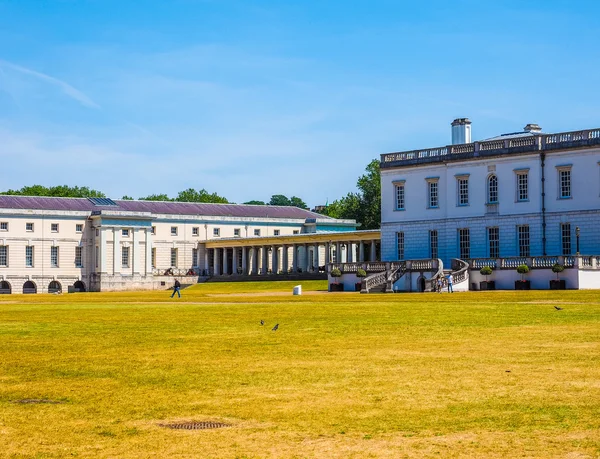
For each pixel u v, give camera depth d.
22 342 34.12
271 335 35.97
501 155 102.19
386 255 112.69
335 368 25.36
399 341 32.41
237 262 174.88
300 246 183.00
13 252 156.38
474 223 104.44
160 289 164.50
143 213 165.62
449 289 89.62
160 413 19.56
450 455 15.82
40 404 20.72
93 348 31.62
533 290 84.38
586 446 16.17
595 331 34.97
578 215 96.56
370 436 17.20
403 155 111.50
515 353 27.97
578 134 97.00
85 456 16.12
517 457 15.59
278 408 19.83
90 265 164.00
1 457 16.08
